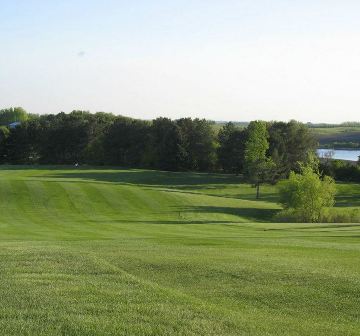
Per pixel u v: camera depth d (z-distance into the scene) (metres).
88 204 51.34
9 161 120.31
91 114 130.75
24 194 52.75
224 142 102.75
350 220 54.16
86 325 8.11
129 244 20.05
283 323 8.96
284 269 13.24
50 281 11.02
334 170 92.75
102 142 117.19
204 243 21.55
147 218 47.22
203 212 52.34
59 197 52.66
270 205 62.16
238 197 76.19
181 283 11.79
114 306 9.22
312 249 19.23
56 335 7.67
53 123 120.62
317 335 8.41
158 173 95.38
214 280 12.09
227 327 8.40
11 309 8.89
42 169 98.75
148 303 9.52
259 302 10.38
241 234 30.73
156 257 14.85
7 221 41.78
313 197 54.44
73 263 13.15
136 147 114.06
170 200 56.19
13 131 120.19
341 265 14.39
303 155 94.88
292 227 38.44
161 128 112.12
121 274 12.01
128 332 7.88
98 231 33.91
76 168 103.19
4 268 12.38
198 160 106.38
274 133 92.12
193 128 106.62
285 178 87.50
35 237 28.52
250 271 12.92
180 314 8.90
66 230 34.47
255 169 75.56
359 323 9.24
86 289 10.38
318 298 10.66
